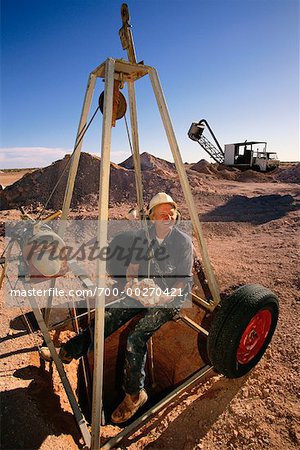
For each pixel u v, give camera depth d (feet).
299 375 8.64
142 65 7.86
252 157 85.30
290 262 16.88
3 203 39.75
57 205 38.40
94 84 8.27
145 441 7.61
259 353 9.23
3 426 7.25
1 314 12.39
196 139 80.43
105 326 9.20
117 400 13.92
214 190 47.34
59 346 11.07
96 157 44.34
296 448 6.70
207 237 25.95
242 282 14.90
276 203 37.27
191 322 10.64
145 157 77.92
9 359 9.89
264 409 7.76
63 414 8.44
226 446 7.07
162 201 8.60
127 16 7.77
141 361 8.10
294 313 11.69
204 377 9.68
